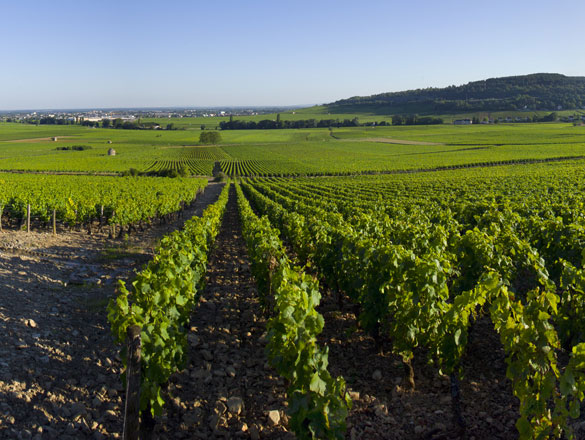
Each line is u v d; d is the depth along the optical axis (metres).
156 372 5.46
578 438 4.77
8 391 5.82
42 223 22.03
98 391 6.27
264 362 7.45
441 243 9.58
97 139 163.00
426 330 6.23
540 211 16.02
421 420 5.52
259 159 107.38
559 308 7.15
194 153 122.56
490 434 5.15
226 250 18.47
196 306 10.30
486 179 43.09
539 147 94.94
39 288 10.59
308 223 14.90
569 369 4.11
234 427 5.60
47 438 5.12
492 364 6.88
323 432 4.34
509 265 8.16
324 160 99.50
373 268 7.75
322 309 10.07
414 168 74.12
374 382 6.59
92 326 8.65
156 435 5.45
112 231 21.08
